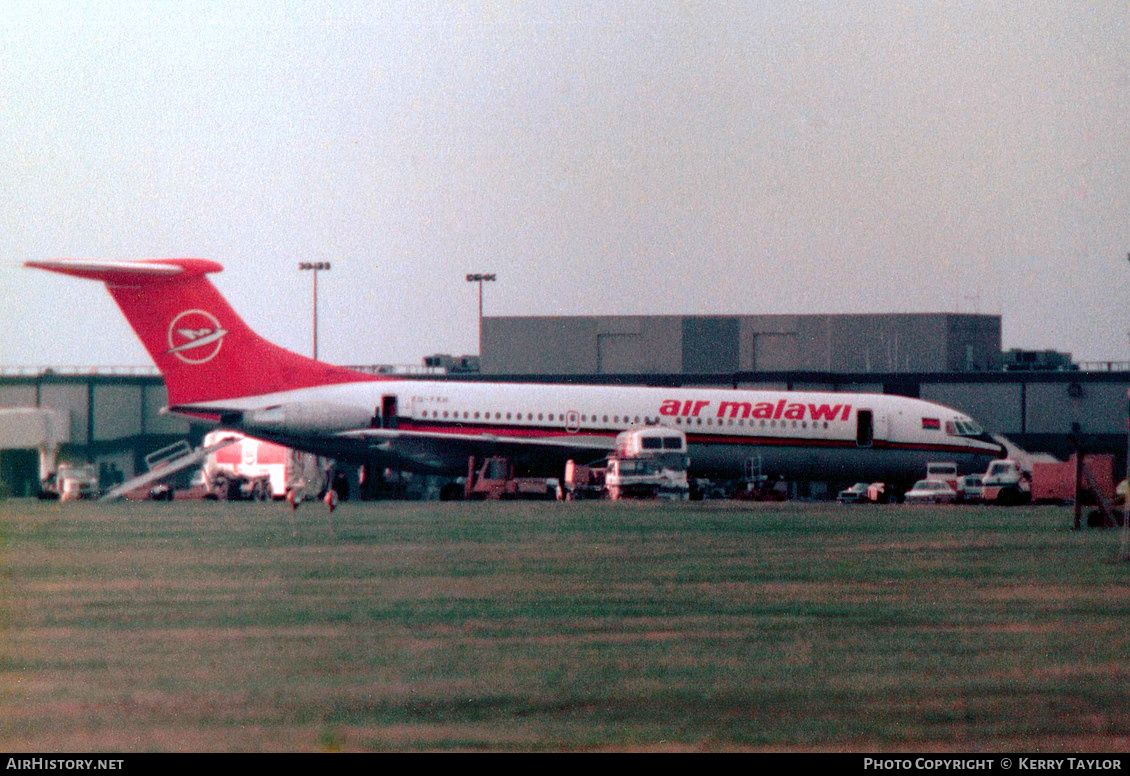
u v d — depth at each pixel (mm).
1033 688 109875
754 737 98062
